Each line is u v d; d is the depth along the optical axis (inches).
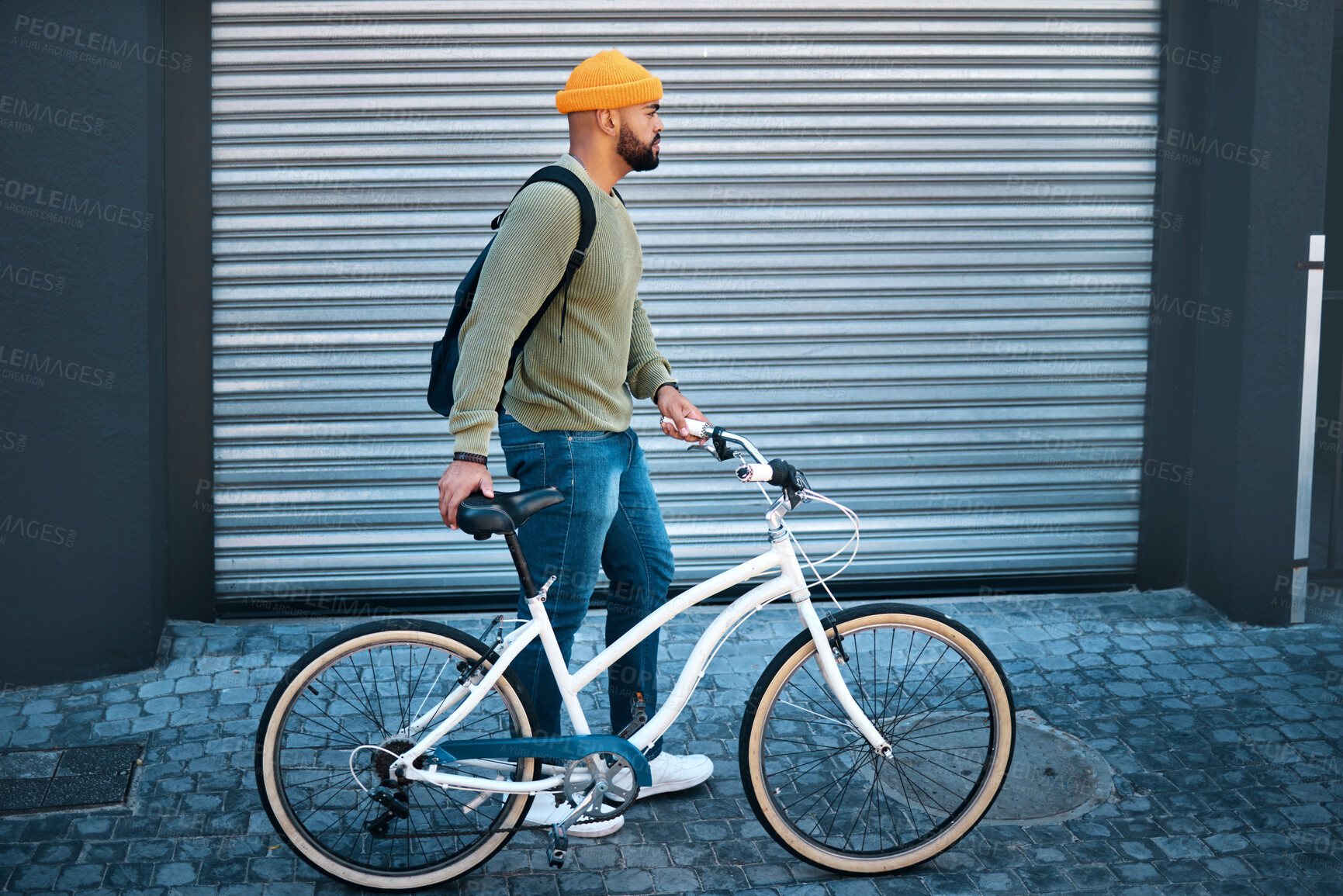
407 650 124.3
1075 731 157.4
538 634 116.9
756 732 121.3
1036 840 131.0
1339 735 155.7
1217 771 146.4
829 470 204.4
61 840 126.8
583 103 114.8
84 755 145.5
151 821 131.2
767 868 125.3
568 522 120.6
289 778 122.4
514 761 120.3
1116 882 123.0
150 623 170.6
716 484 202.1
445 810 125.5
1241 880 123.4
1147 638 189.5
